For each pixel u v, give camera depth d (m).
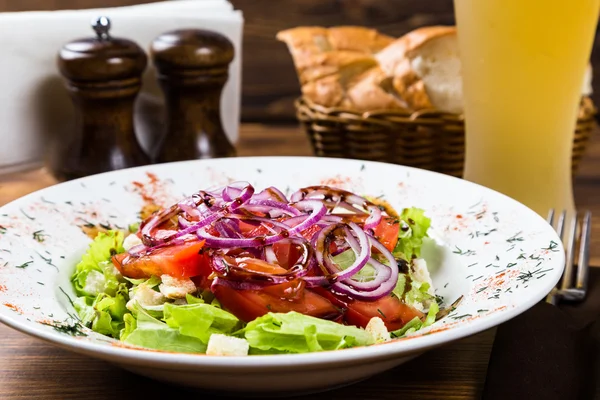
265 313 0.56
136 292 0.57
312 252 0.57
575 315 0.61
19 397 0.55
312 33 0.89
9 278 0.59
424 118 0.79
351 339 0.54
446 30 0.84
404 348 0.48
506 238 0.61
